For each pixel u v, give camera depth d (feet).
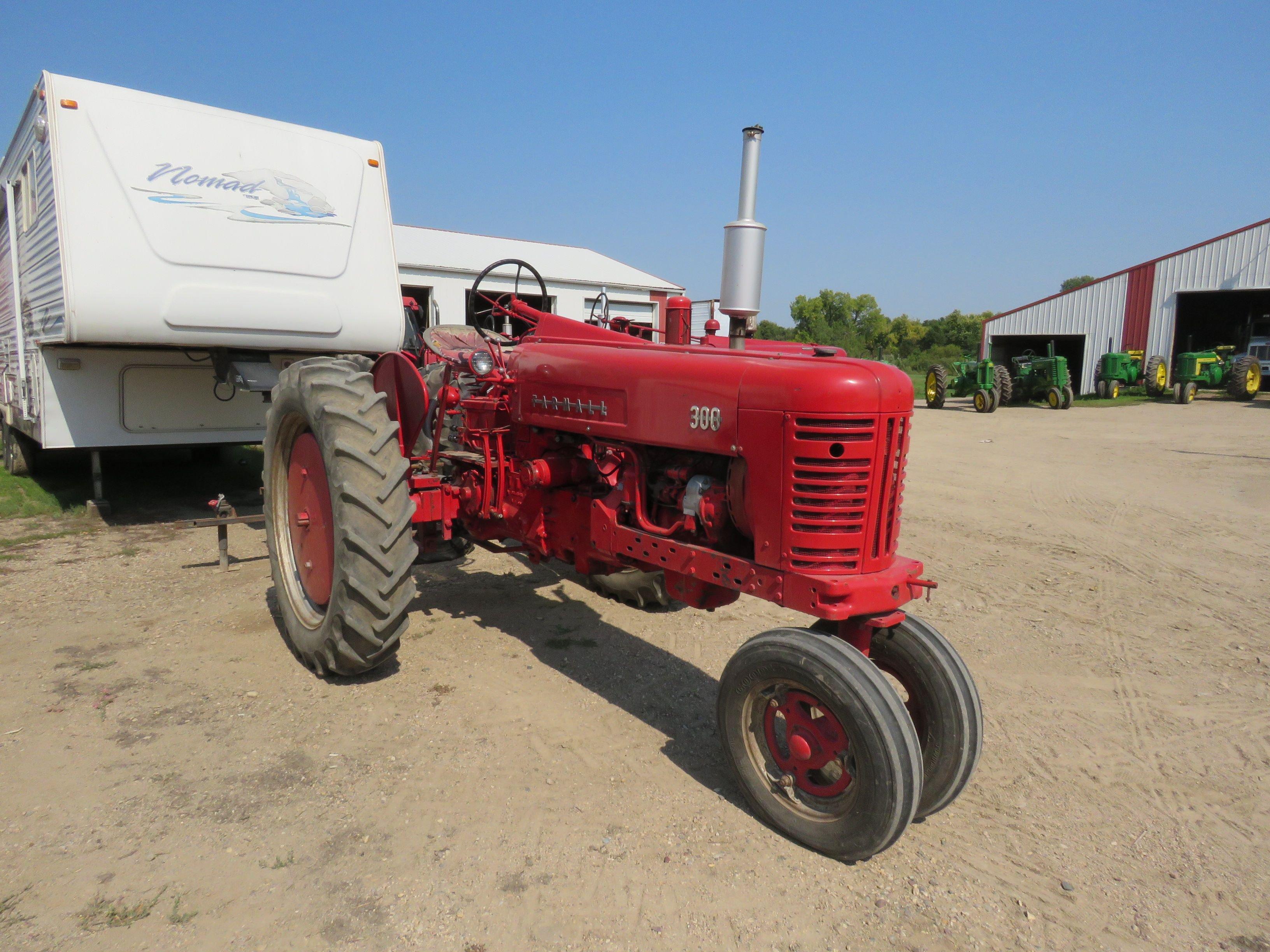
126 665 12.12
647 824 8.54
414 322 24.29
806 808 8.24
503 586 16.52
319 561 11.85
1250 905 7.59
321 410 10.99
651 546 9.62
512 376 11.91
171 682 11.57
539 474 11.03
